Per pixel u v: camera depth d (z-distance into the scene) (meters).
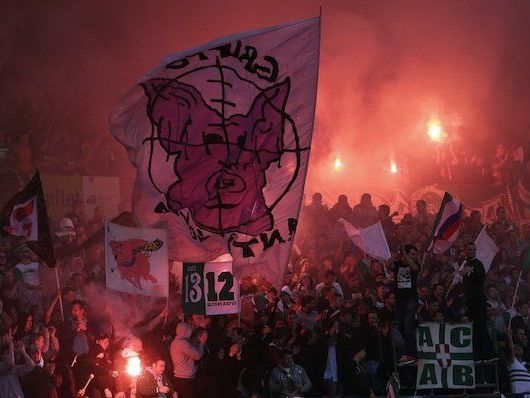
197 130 22.84
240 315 26.73
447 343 25.28
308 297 27.09
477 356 25.78
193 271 23.94
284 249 22.83
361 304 26.95
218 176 22.86
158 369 24.67
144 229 22.86
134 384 24.45
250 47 23.06
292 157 23.00
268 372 25.67
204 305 23.84
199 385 25.00
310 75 23.16
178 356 24.94
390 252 33.78
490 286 31.83
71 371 24.38
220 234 22.88
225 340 25.58
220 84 22.92
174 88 22.80
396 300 25.92
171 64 22.77
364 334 26.55
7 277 25.73
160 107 22.75
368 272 30.84
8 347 22.98
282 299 27.88
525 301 33.84
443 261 33.62
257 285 28.56
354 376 26.25
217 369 25.27
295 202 22.94
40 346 23.95
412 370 26.72
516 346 28.73
